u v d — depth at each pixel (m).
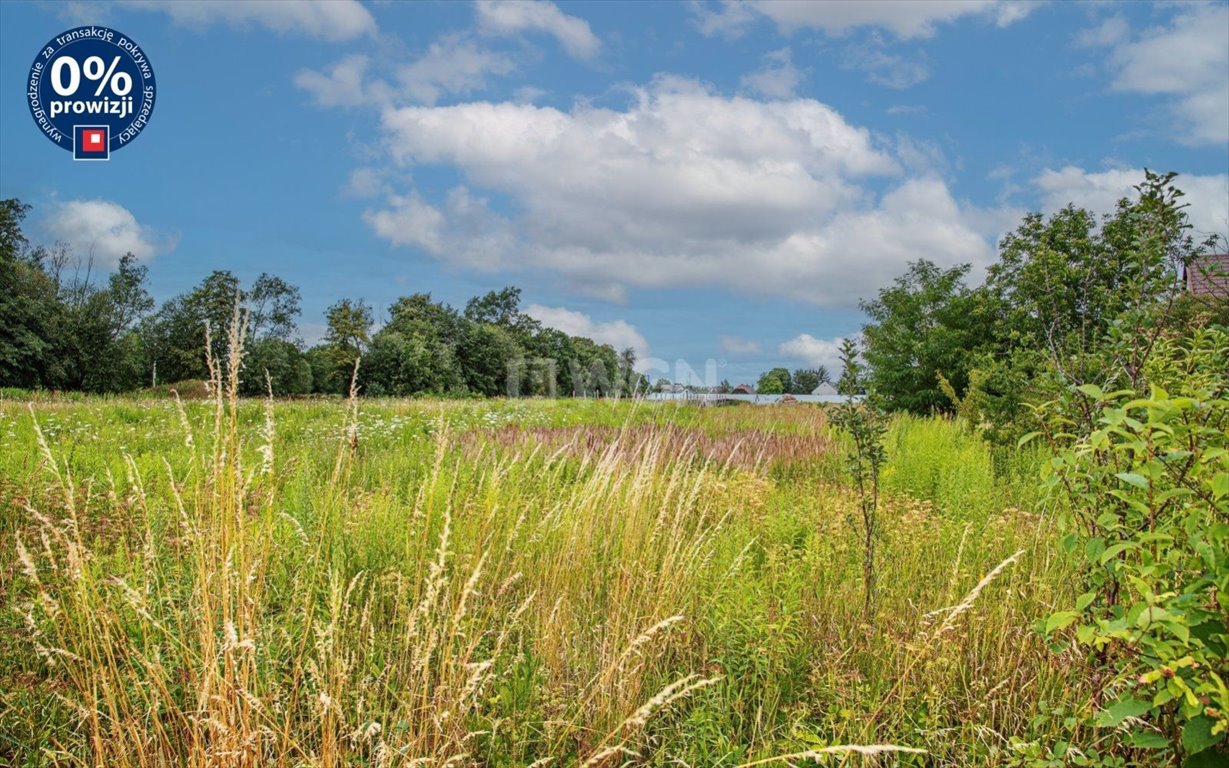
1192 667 1.83
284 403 19.91
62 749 2.46
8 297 43.41
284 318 57.81
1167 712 2.18
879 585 4.21
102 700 2.75
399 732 2.50
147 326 54.12
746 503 6.35
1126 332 3.25
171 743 2.64
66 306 48.25
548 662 3.34
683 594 3.84
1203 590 2.02
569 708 3.00
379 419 14.74
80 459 7.26
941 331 24.70
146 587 2.98
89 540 4.20
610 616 3.71
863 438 4.39
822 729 2.86
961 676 3.21
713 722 2.96
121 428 11.92
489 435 10.79
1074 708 2.69
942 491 6.99
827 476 9.30
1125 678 2.15
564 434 10.38
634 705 2.96
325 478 6.44
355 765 2.53
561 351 83.94
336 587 2.81
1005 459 9.76
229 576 2.62
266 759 2.50
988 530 5.22
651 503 5.39
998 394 13.25
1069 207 21.70
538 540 4.56
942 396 24.42
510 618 3.59
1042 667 3.12
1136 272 3.61
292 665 3.12
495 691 3.10
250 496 3.85
